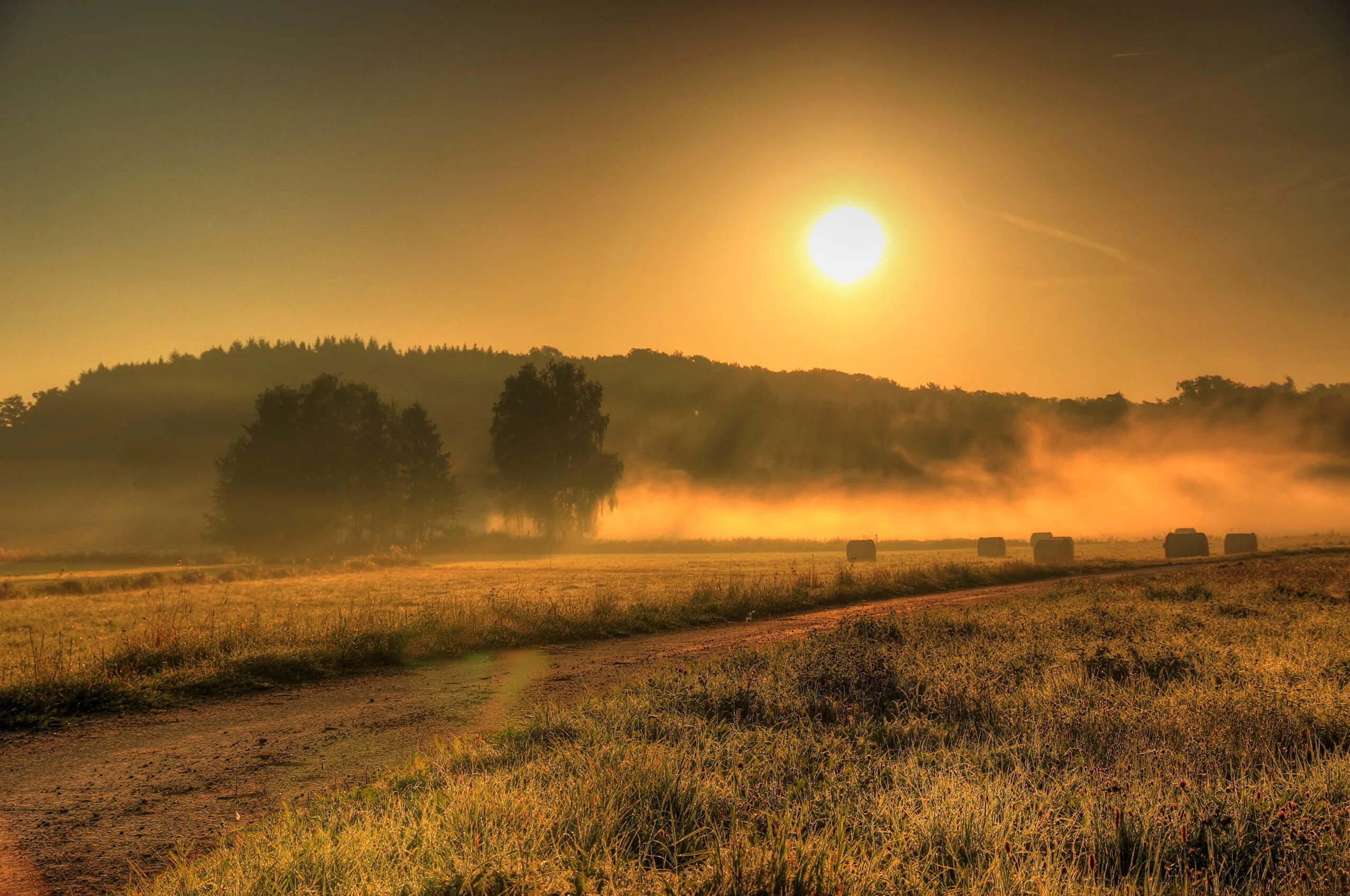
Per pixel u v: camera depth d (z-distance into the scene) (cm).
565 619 1903
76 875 553
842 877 403
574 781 554
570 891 399
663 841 470
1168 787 566
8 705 1107
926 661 1103
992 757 663
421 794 593
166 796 743
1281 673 1009
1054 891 392
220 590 3809
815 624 2005
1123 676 1050
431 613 1872
